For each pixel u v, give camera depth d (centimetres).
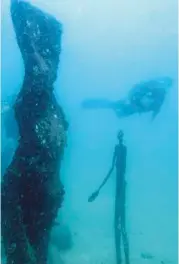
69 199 637
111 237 630
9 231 380
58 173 401
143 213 655
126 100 617
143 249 632
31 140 379
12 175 383
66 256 591
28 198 382
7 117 538
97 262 588
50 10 587
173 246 632
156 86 598
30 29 386
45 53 394
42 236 395
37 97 380
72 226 627
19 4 393
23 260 379
